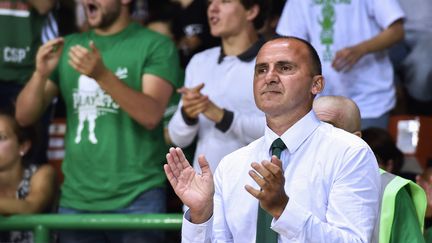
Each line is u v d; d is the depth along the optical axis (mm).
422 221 8203
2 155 12484
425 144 14617
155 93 12234
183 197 7668
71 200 12289
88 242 11945
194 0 15391
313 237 7281
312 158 7816
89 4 12531
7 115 12641
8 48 14445
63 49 12703
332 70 13641
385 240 8016
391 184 8148
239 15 12094
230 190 8094
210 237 7789
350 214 7508
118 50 12461
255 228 7922
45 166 12828
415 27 15477
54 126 14820
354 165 7656
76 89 12445
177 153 7734
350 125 8922
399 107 15594
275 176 7090
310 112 7965
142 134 12250
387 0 13719
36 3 14617
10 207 12094
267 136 8055
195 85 12281
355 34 13758
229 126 11680
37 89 12484
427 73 15414
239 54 12039
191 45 15234
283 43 7867
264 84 7812
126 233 11844
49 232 11711
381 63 13914
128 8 12664
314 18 13797
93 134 12266
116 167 12156
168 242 12992
